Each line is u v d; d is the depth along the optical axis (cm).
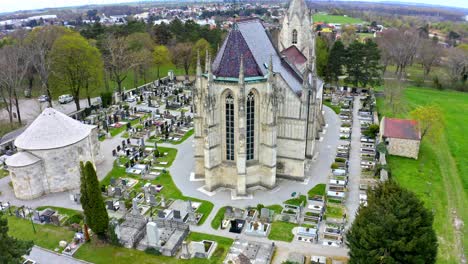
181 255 5588
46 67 13138
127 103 13025
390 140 8875
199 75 7038
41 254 5672
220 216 6525
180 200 6975
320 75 15450
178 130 10469
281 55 8662
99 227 5753
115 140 9988
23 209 6625
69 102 13750
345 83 15788
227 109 6944
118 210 6781
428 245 4338
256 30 7669
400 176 7969
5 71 11825
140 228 6072
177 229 6128
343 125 10850
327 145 9488
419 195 7238
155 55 15825
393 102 12938
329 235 5975
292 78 8094
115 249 5769
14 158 7081
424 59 17962
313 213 6569
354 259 4647
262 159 7306
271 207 6750
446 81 16575
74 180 7619
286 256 5531
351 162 8556
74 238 5916
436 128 8956
